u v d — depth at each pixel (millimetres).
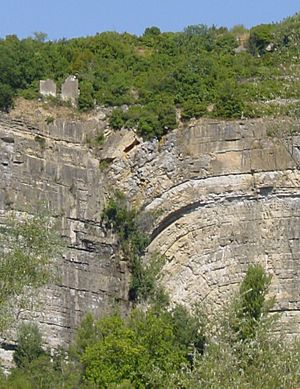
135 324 82875
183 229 96625
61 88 96688
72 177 92125
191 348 69438
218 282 97000
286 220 97250
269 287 92625
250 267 88688
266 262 97312
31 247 69688
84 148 94250
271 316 73875
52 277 77312
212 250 96938
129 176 95188
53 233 71688
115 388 75688
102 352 79500
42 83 95625
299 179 96375
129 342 80750
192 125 96625
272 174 96438
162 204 95750
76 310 89875
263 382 56500
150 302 93625
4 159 88312
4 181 87688
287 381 56594
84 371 80188
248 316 66188
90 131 95000
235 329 60500
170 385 60312
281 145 96375
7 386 75562
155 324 81438
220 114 97250
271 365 57062
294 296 97250
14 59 96375
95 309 91125
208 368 57344
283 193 96875
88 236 91812
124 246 93688
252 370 56938
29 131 90938
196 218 96688
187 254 96750
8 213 85062
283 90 96312
